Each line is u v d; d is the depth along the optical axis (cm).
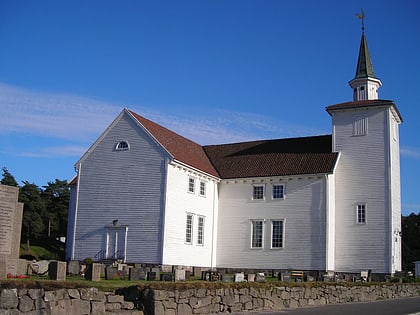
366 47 5562
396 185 4978
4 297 1446
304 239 4784
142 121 4706
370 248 4672
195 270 4569
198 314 2083
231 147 5644
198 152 5422
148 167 4488
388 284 3681
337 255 4775
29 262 2838
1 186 2416
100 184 4631
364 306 2802
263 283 2536
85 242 4575
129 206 4481
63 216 8994
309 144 5288
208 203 5034
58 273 2512
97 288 1869
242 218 5084
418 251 9119
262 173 5050
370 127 4906
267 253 4912
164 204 4356
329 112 5103
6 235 2422
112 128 4694
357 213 4781
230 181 5172
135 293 1922
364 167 4850
